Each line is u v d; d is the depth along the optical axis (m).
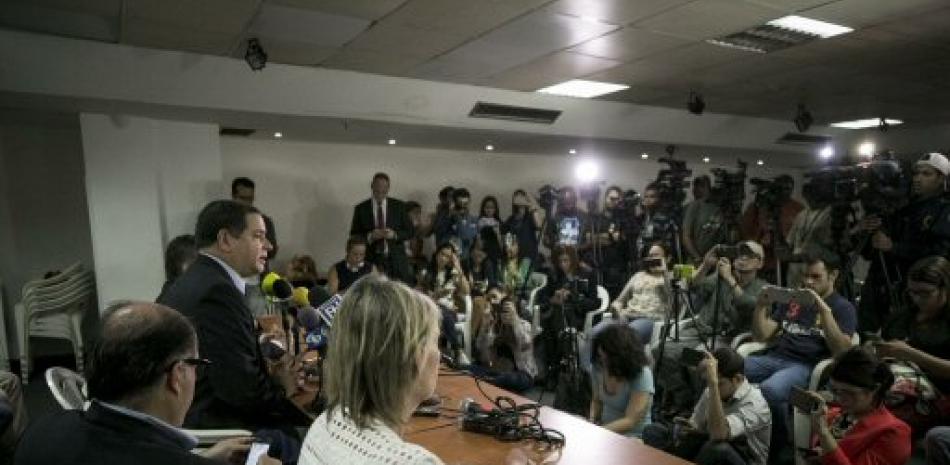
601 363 2.65
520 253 6.40
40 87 3.91
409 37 4.00
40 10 3.40
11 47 3.71
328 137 6.29
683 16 3.64
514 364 4.41
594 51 4.38
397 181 7.12
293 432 1.86
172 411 1.10
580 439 1.66
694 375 3.55
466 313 4.96
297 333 2.46
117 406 1.04
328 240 6.73
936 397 2.48
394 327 0.92
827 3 3.47
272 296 2.29
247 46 4.08
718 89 5.80
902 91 6.04
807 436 2.53
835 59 4.77
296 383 2.12
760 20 3.74
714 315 3.84
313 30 3.82
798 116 6.80
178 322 1.12
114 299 4.79
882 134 8.80
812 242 4.12
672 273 4.18
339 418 0.94
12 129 5.29
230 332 1.69
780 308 3.54
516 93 5.65
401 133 6.02
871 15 3.71
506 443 1.64
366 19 3.63
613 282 5.41
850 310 3.24
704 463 2.30
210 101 4.51
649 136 6.76
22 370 4.83
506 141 6.67
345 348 0.94
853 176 3.51
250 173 6.34
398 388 0.93
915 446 2.49
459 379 2.30
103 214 4.74
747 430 2.44
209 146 5.25
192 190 5.19
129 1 3.28
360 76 4.91
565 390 3.15
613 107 6.28
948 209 3.04
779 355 3.41
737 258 3.98
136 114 4.74
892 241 3.28
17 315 4.93
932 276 2.64
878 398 2.08
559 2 3.38
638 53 4.45
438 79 5.18
